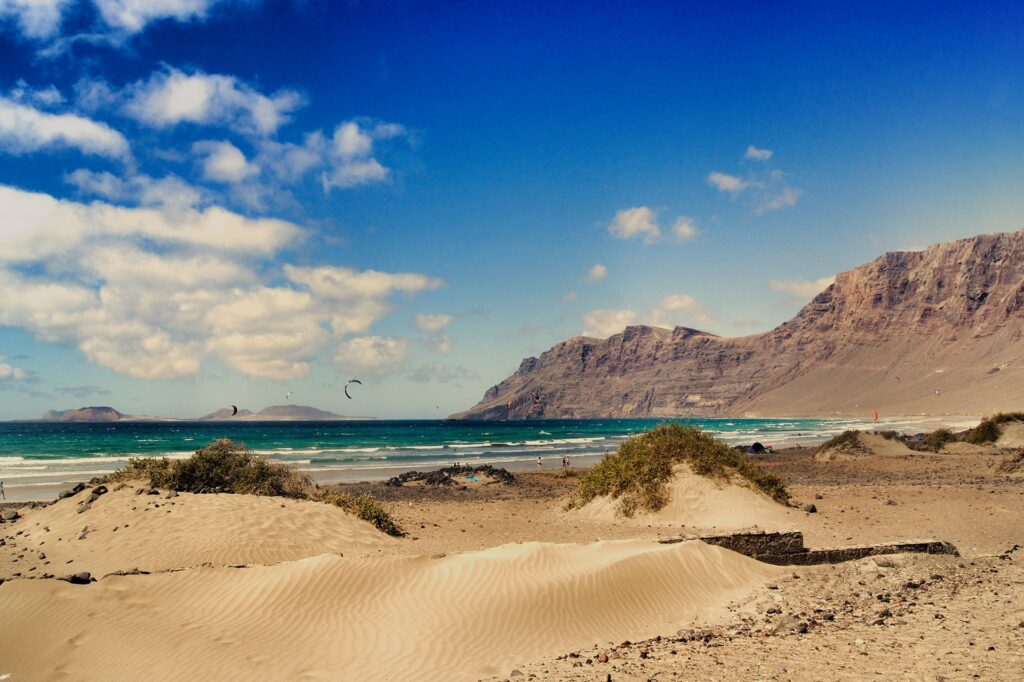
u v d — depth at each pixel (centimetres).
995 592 1153
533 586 1122
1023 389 19462
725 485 2209
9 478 4144
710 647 926
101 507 1739
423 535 1905
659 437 2417
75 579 1088
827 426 16250
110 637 945
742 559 1345
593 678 800
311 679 850
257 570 1156
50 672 854
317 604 1066
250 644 951
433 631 995
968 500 2559
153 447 7269
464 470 4122
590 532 1914
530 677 825
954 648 844
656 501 2167
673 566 1245
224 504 1730
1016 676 716
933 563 1346
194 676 855
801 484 3316
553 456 6512
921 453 5200
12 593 1014
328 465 5453
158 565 1368
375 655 925
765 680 755
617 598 1129
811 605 1125
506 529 2009
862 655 840
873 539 1739
